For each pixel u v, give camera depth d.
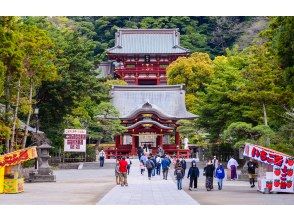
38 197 26.86
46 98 54.44
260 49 45.31
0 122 37.19
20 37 37.44
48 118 56.31
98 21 145.75
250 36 128.38
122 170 35.19
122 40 118.00
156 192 30.31
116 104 87.62
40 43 39.84
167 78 107.56
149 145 78.12
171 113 85.88
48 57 41.78
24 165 48.38
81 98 57.72
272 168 30.89
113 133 70.00
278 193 29.94
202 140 67.94
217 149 58.78
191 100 93.75
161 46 116.44
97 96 64.88
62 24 130.12
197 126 63.66
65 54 56.25
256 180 37.72
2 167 29.33
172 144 79.75
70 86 53.44
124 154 77.69
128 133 77.62
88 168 57.25
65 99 54.97
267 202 24.62
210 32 142.62
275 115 44.41
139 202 24.39
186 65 98.88
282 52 29.72
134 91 89.69
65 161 61.75
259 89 41.56
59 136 58.09
